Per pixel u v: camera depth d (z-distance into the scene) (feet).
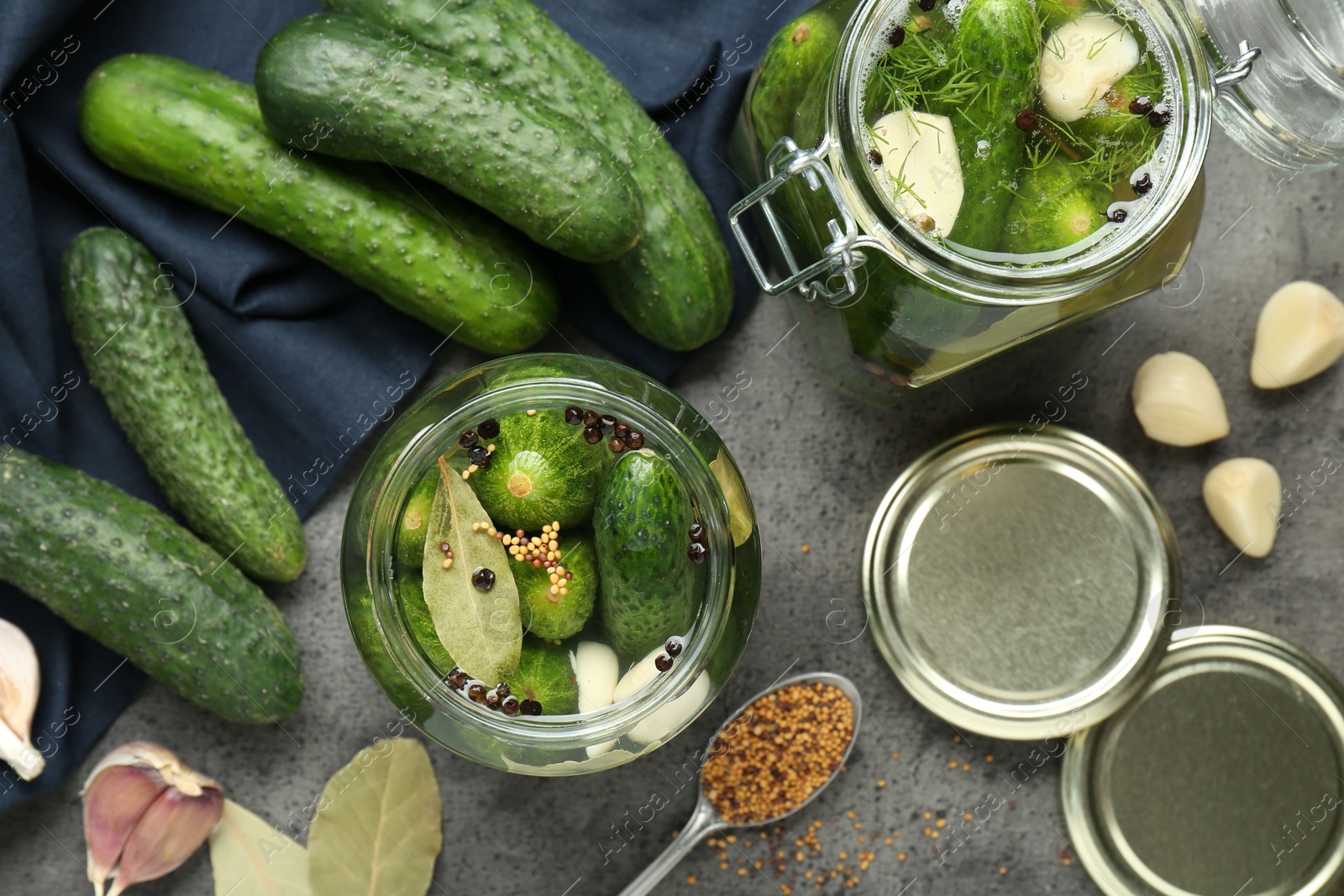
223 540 1.64
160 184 1.62
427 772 1.70
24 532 1.58
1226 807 1.73
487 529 1.45
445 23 1.59
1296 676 1.73
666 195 1.62
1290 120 1.53
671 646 1.47
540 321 1.64
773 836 1.75
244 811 1.70
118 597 1.59
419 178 1.61
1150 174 1.42
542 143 1.54
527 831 1.73
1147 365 1.72
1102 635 1.71
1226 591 1.75
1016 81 1.39
